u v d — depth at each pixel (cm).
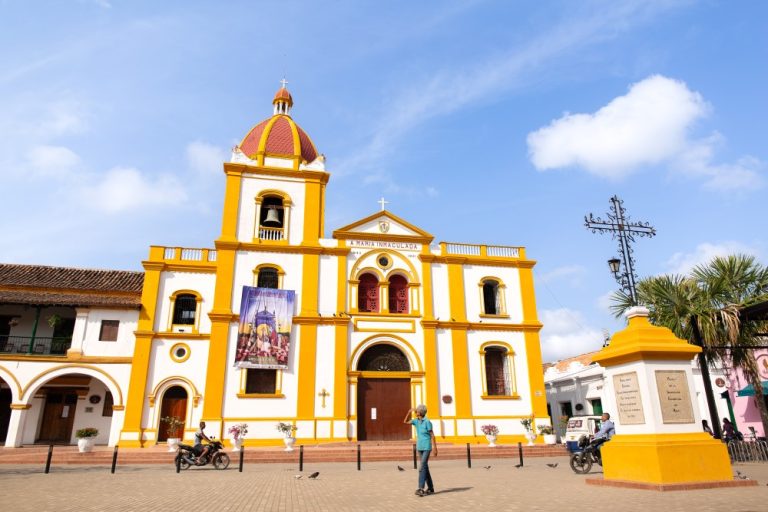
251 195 2912
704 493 979
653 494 987
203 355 2667
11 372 2536
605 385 3123
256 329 2631
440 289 2984
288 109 3419
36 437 2714
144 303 2691
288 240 2875
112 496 1152
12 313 2822
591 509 866
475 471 1688
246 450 2298
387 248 2975
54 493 1193
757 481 1132
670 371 1141
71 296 2755
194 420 2542
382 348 2842
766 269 1888
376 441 2589
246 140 3203
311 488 1287
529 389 2895
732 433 1975
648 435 1096
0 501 1073
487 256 3106
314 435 2558
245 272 2753
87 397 2789
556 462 2061
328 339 2728
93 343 2652
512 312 3036
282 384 2606
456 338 2888
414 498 1084
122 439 2473
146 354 2609
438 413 2733
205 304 2756
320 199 3008
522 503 970
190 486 1336
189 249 2848
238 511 957
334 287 2836
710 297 1878
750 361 1853
